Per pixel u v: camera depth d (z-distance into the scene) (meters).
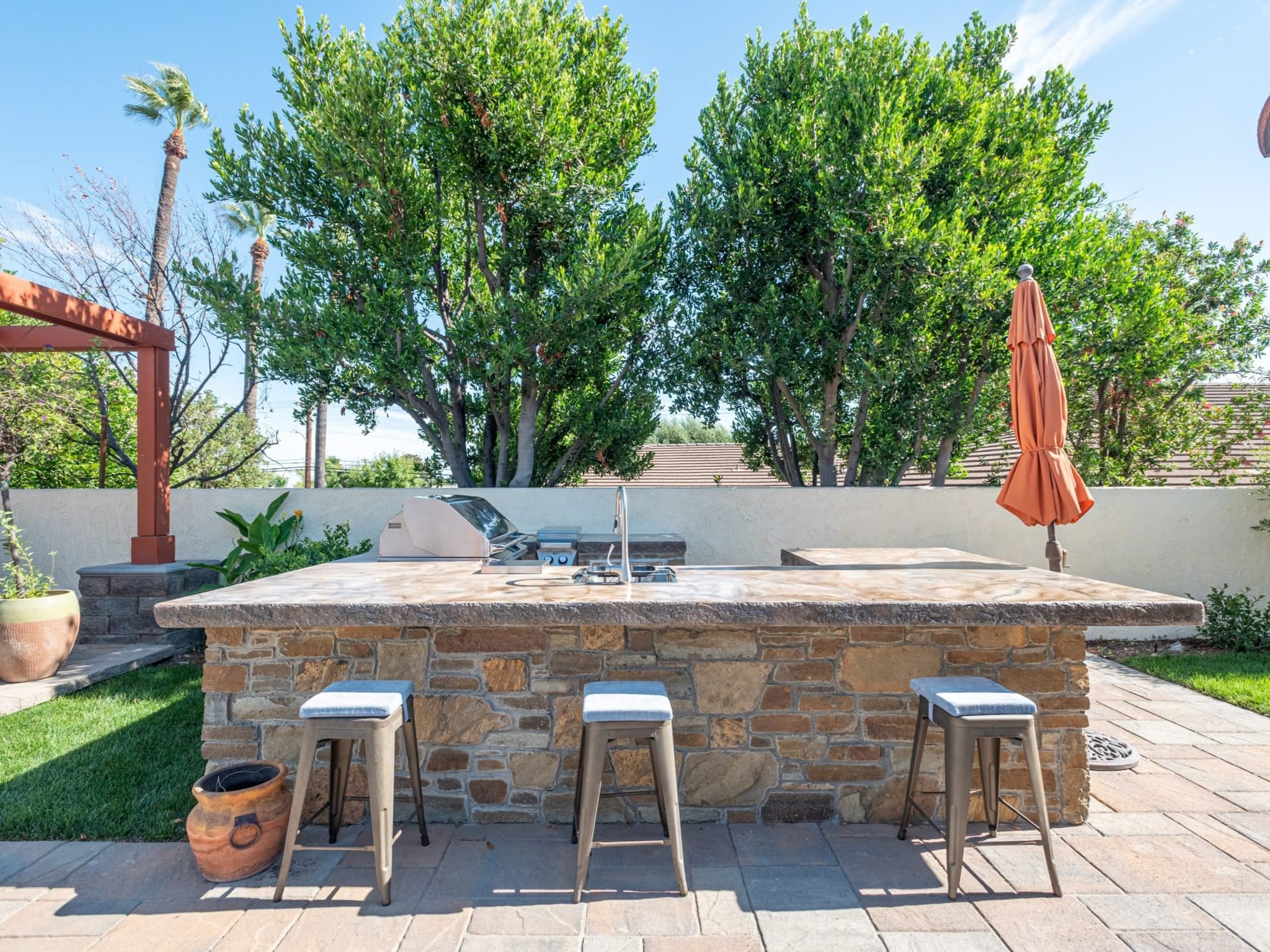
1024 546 7.00
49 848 2.96
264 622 2.81
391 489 7.36
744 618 2.78
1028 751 2.57
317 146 7.16
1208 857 2.84
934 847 2.95
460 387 8.62
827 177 7.24
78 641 6.36
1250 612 6.55
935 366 8.09
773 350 7.89
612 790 3.16
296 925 2.41
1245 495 6.84
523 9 7.38
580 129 8.07
